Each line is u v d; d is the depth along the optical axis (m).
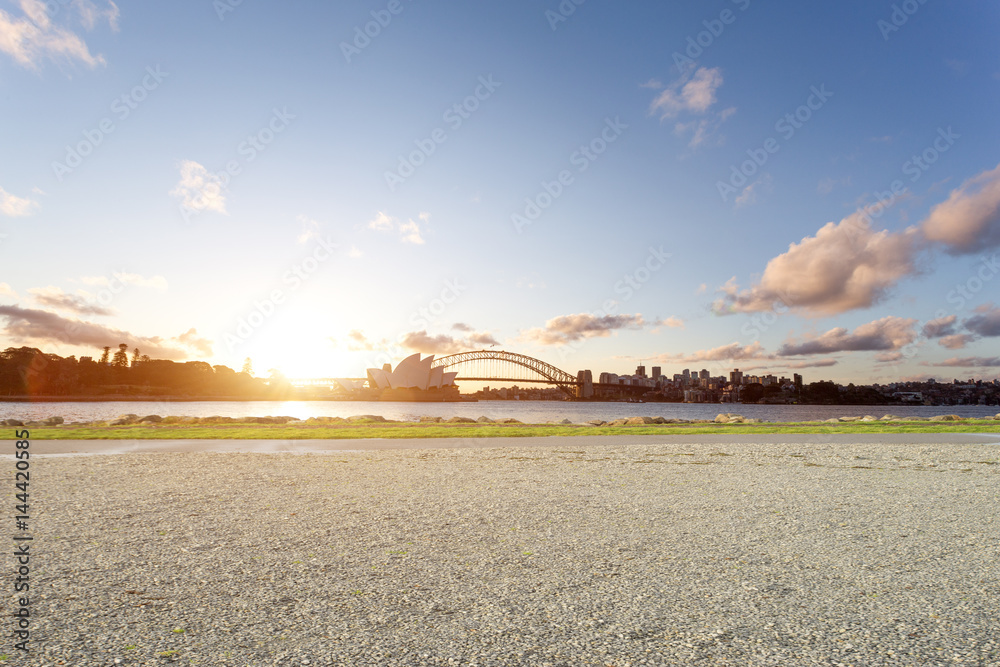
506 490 8.70
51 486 8.87
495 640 3.41
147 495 8.12
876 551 5.41
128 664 3.04
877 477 10.27
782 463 12.25
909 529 6.29
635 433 20.23
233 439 17.42
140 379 153.50
